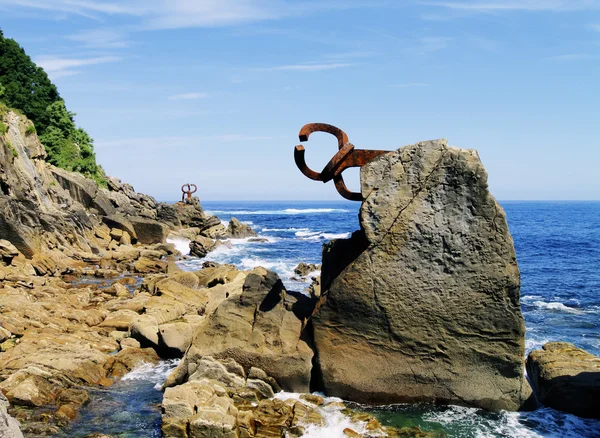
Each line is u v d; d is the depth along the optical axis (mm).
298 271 32219
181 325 16109
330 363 12602
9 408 12086
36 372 13328
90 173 55750
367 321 12445
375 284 12320
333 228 79062
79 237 36938
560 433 11258
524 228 75500
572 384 12109
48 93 53406
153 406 12586
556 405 12266
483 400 12219
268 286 13703
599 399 11820
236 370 12812
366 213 12352
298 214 136625
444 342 12281
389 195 12312
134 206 59719
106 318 19016
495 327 12125
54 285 25094
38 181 37438
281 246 50719
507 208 190625
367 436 10938
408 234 12211
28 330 16875
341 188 13023
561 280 31438
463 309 12172
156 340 16172
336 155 12742
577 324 21047
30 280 24141
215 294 21719
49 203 38438
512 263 12000
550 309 23797
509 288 12016
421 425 11578
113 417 12000
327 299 12617
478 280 12086
